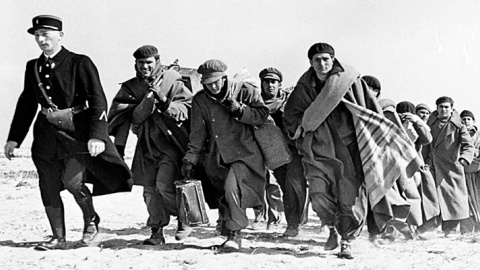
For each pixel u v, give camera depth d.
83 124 8.26
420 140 10.70
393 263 7.91
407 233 10.07
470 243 10.08
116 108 8.73
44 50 8.21
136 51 8.62
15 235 10.03
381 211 9.04
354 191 8.07
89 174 8.68
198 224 8.18
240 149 8.23
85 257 7.93
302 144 8.27
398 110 10.92
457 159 11.70
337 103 7.93
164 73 8.68
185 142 8.71
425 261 8.12
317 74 8.12
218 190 8.75
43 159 8.41
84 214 8.70
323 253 8.51
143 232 10.82
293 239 10.16
